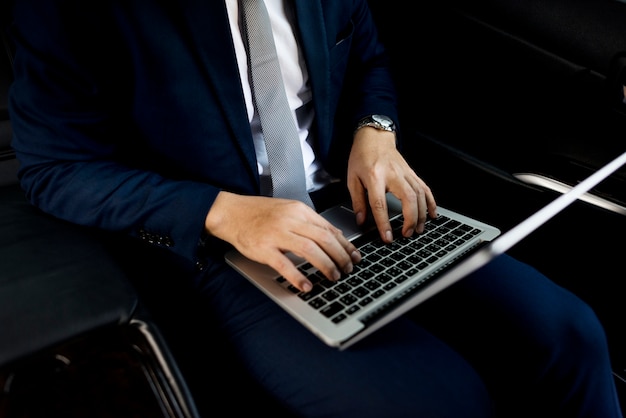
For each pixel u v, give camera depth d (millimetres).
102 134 760
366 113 991
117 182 707
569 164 1013
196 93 733
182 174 802
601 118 1055
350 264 662
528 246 1061
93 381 506
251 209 695
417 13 1180
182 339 666
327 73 870
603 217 932
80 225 752
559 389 791
